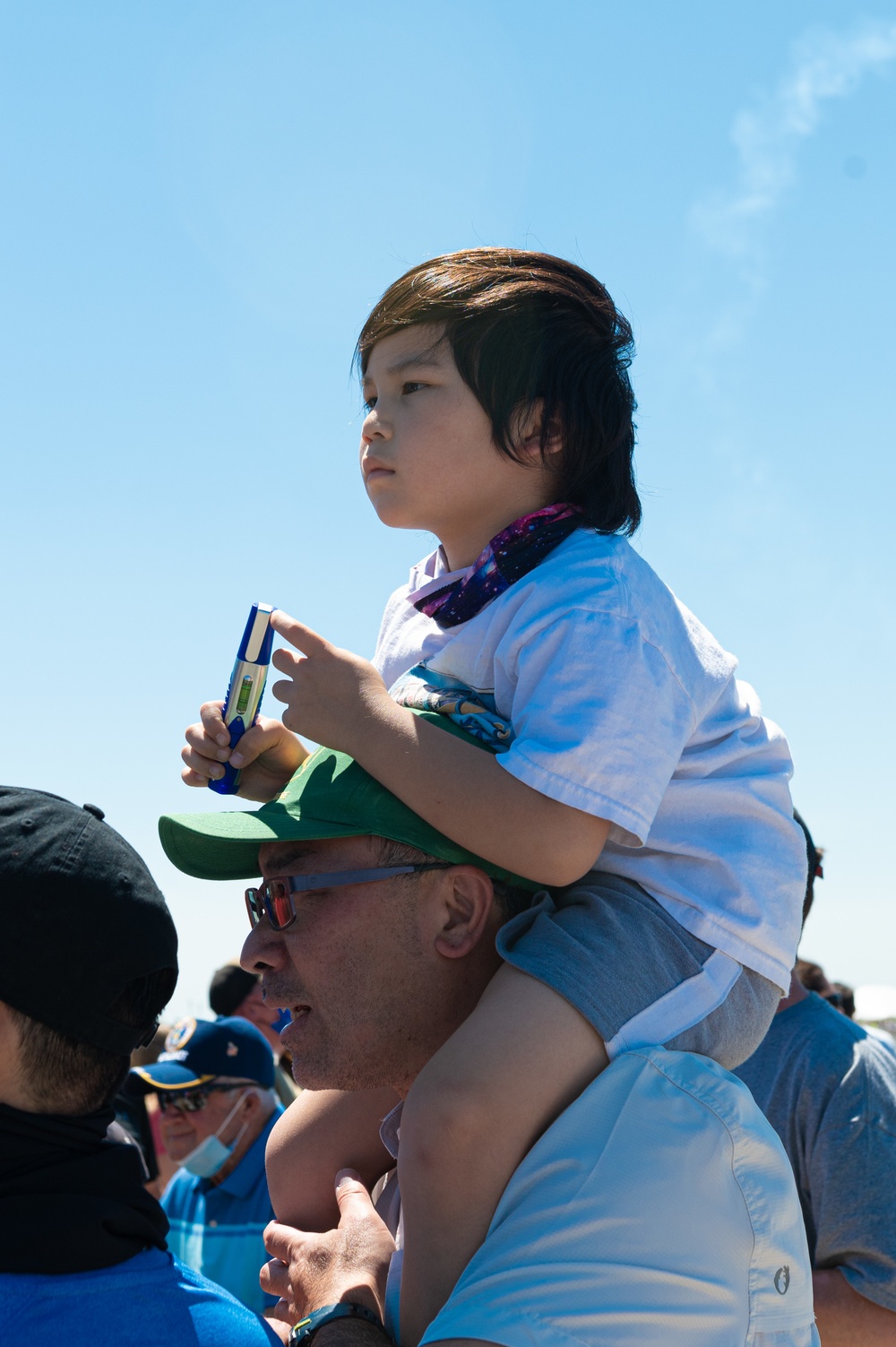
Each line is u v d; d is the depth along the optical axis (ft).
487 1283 4.35
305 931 5.34
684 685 5.27
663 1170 4.60
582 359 5.80
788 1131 8.75
